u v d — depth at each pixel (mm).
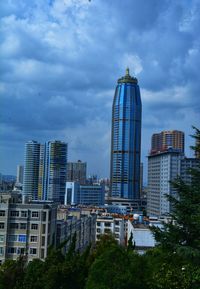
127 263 44531
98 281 44000
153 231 34469
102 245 76875
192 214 31234
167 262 32844
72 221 121250
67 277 49062
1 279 51344
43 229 97625
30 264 52625
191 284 26062
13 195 106188
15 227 97625
